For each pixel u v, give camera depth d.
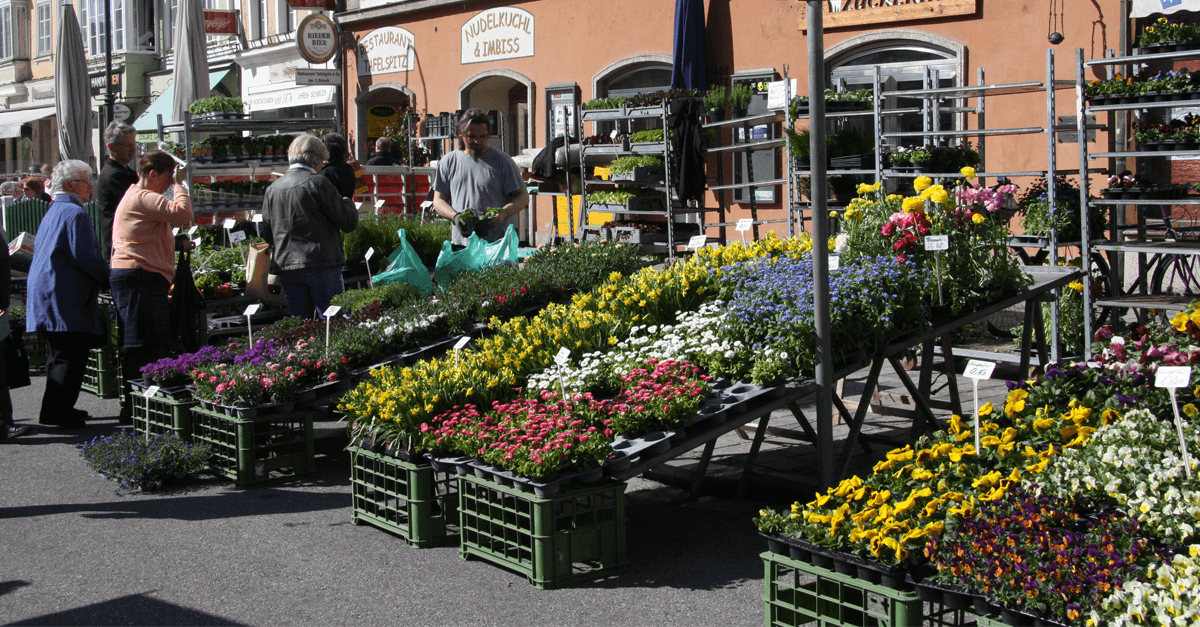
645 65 17.34
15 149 40.88
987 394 8.23
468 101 20.94
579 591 4.77
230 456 6.87
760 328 5.77
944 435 4.51
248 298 10.47
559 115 18.86
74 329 8.29
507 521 5.11
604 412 5.38
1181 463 3.74
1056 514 3.53
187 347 8.51
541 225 18.31
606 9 17.78
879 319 5.79
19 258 10.97
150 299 8.23
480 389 5.80
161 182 8.24
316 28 22.69
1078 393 4.98
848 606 3.72
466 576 5.01
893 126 12.71
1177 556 3.15
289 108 27.38
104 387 9.79
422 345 7.68
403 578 5.02
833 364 5.79
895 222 6.53
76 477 7.03
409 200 17.41
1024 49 12.66
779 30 15.18
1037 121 12.50
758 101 14.30
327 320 7.16
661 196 14.12
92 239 8.34
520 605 4.62
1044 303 8.73
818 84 5.36
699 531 5.55
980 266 6.43
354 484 5.92
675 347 6.04
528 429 5.00
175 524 5.99
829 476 5.64
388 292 8.64
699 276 6.96
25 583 5.12
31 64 38.53
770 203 15.10
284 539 5.67
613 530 4.98
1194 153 7.64
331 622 4.52
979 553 3.36
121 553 5.51
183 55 19.38
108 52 26.03
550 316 6.96
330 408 7.95
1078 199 8.83
